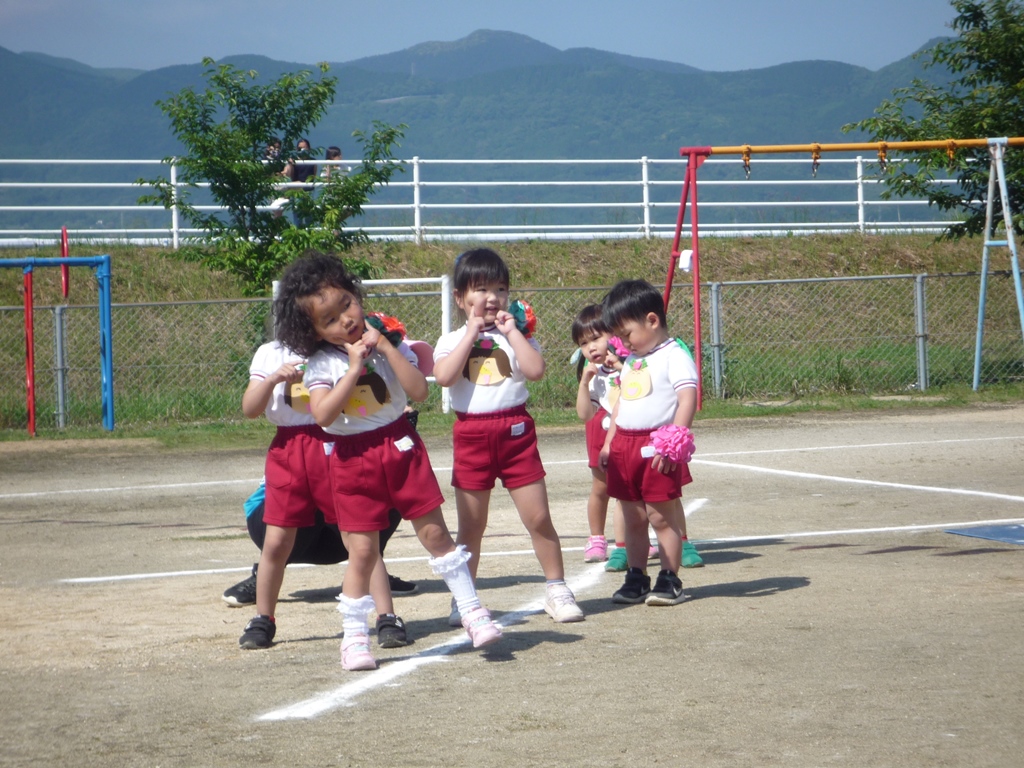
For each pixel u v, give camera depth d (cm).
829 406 1502
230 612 537
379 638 467
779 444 1170
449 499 881
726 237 2322
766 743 340
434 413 1462
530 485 501
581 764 328
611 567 620
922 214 5188
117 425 1414
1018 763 320
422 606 548
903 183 1734
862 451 1101
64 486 984
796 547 663
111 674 432
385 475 440
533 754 337
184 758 339
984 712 362
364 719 372
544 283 2034
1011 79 1677
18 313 1727
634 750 338
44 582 607
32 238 2066
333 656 455
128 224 2262
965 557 620
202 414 1468
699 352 1459
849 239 2330
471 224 2495
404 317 1797
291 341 437
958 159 1622
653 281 2100
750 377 1645
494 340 502
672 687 398
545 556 507
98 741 356
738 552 654
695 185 1414
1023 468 969
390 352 435
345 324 431
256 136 1609
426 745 346
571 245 2192
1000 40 1650
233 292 1877
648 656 439
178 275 1897
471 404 499
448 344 499
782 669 415
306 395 462
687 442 500
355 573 443
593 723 362
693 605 526
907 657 426
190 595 573
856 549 652
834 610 505
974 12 1703
